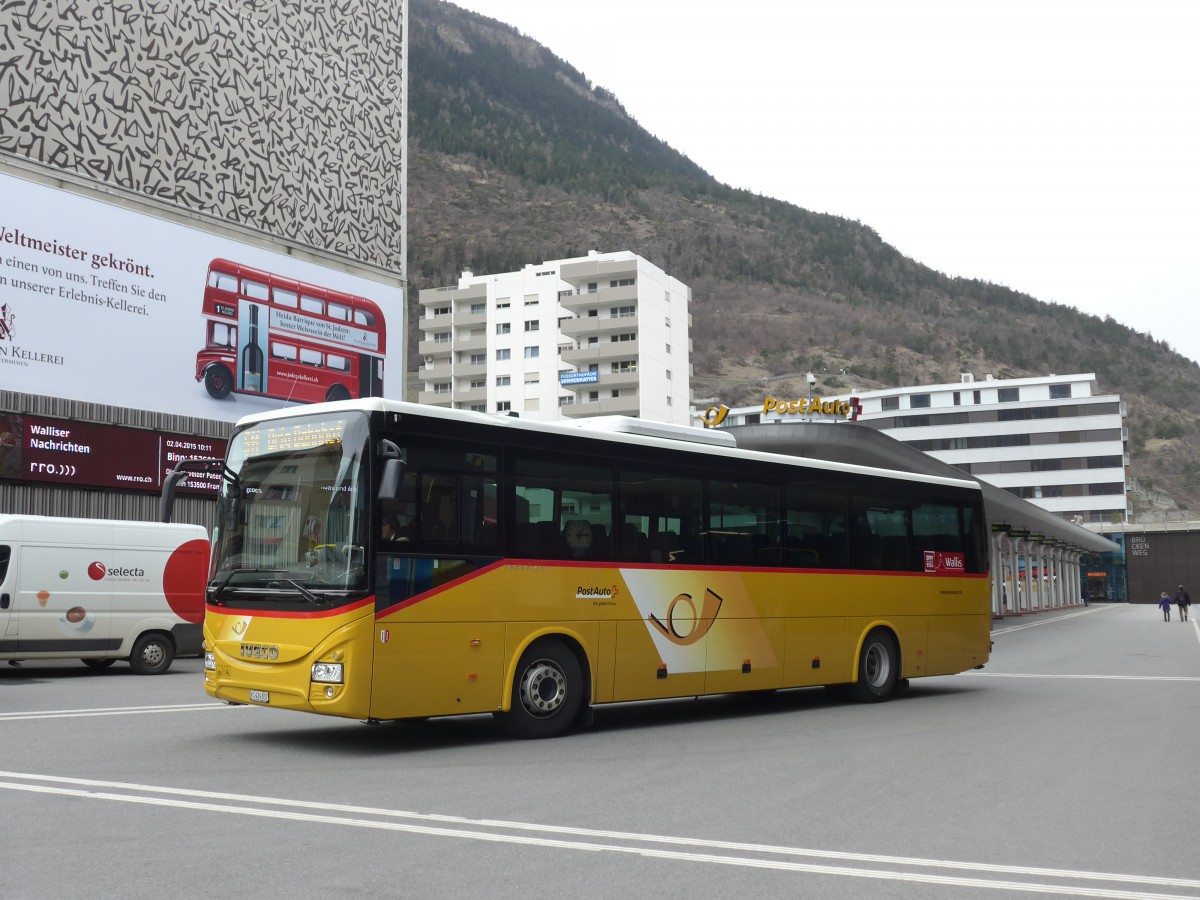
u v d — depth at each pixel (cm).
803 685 1391
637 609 1197
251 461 1062
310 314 3219
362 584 967
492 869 574
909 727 1225
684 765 938
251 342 3022
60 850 602
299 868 568
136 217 2745
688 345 10688
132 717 1237
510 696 1076
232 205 3027
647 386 9762
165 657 1997
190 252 2875
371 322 3428
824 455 3077
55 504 2511
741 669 1306
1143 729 1204
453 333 10694
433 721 1248
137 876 549
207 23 3003
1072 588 10131
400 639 987
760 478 1368
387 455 959
